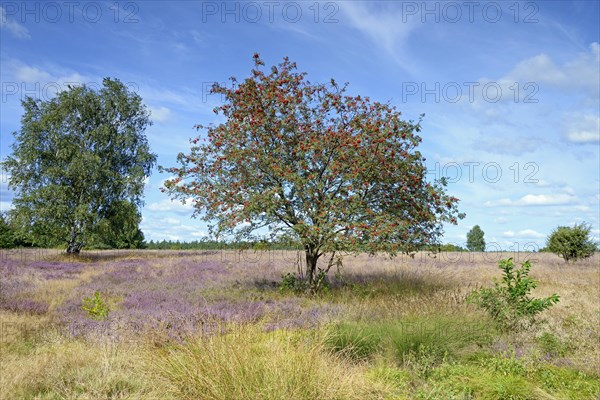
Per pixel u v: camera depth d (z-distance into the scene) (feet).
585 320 27.68
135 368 16.96
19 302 36.35
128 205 112.88
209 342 17.10
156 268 72.79
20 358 19.86
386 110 44.24
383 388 16.70
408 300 32.55
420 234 43.27
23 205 105.60
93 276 60.75
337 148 41.93
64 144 108.47
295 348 17.84
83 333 24.71
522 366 19.63
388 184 42.98
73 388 15.62
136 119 120.06
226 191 43.55
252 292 43.86
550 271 64.28
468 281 51.19
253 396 14.33
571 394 17.01
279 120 43.88
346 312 29.96
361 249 38.50
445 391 16.65
